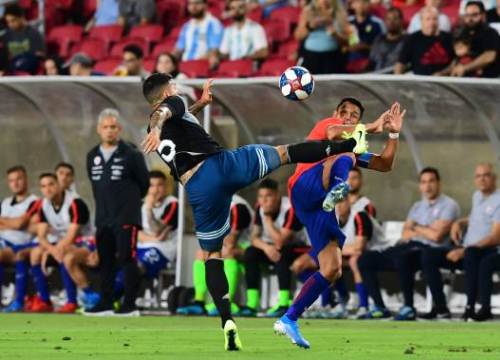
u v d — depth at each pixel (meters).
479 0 49.09
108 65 62.41
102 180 44.38
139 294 50.12
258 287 46.59
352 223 46.44
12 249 49.94
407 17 58.94
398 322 41.81
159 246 47.69
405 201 49.22
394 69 51.06
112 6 68.06
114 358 23.30
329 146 25.66
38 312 48.66
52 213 49.34
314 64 52.09
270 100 47.81
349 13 58.28
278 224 46.56
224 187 25.11
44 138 52.00
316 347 26.92
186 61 58.44
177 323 39.34
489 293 42.69
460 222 45.34
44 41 63.41
